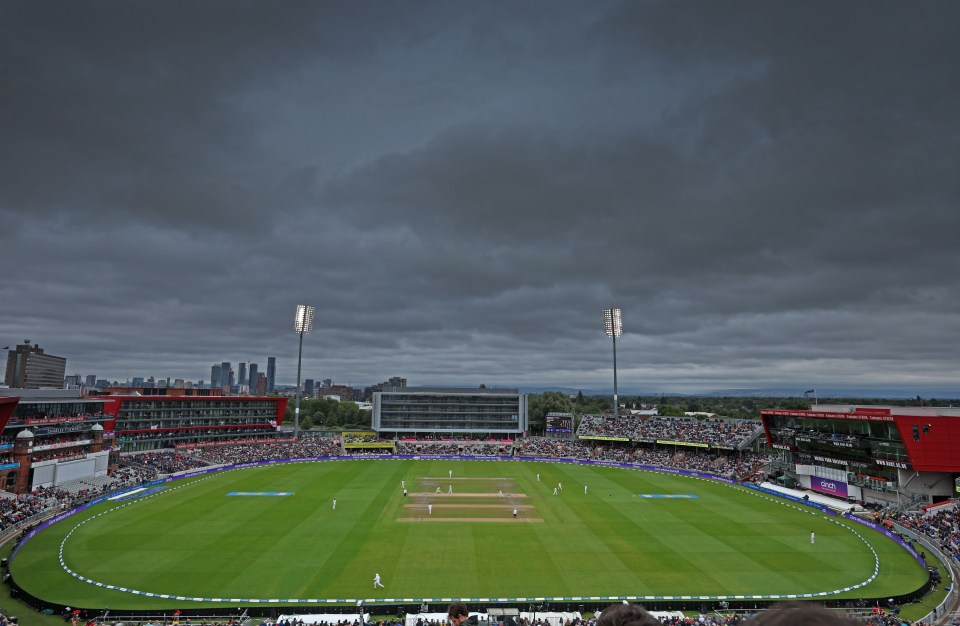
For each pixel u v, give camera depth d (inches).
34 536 3004.4
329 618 2003.0
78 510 3599.9
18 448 3895.2
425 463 5969.5
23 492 3873.0
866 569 2603.3
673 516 3602.4
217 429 6806.1
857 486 3986.2
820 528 3324.3
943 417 3538.4
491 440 7431.1
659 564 2657.5
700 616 2046.0
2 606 2146.9
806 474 4436.5
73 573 2470.5
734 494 4370.1
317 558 2694.4
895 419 3604.8
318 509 3698.3
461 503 3924.7
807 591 2331.4
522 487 4581.7
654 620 186.4
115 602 2175.2
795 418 4559.5
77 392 5595.5
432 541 2984.7
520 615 2044.8
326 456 6368.1
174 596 2237.9
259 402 7209.6
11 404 3897.6
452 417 7637.8
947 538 2935.5
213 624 1973.4
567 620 1975.9
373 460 6176.2
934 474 3622.0
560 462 6186.0
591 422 7140.8
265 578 2432.3
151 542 2925.7
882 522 3312.0
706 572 2554.1
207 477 4945.9
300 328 7155.5
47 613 2084.2
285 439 7086.6
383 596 2247.8
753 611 2111.2
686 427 6387.8
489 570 2549.2
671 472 5477.4
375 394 7618.1
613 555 2780.5
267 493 4224.9
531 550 2847.0
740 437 5693.9
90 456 4544.8
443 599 2214.6
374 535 3085.6
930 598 2231.8
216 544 2901.1
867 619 1921.8
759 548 2918.3
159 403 6215.6
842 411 4325.8
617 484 4766.2
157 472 5032.0
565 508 3806.6
